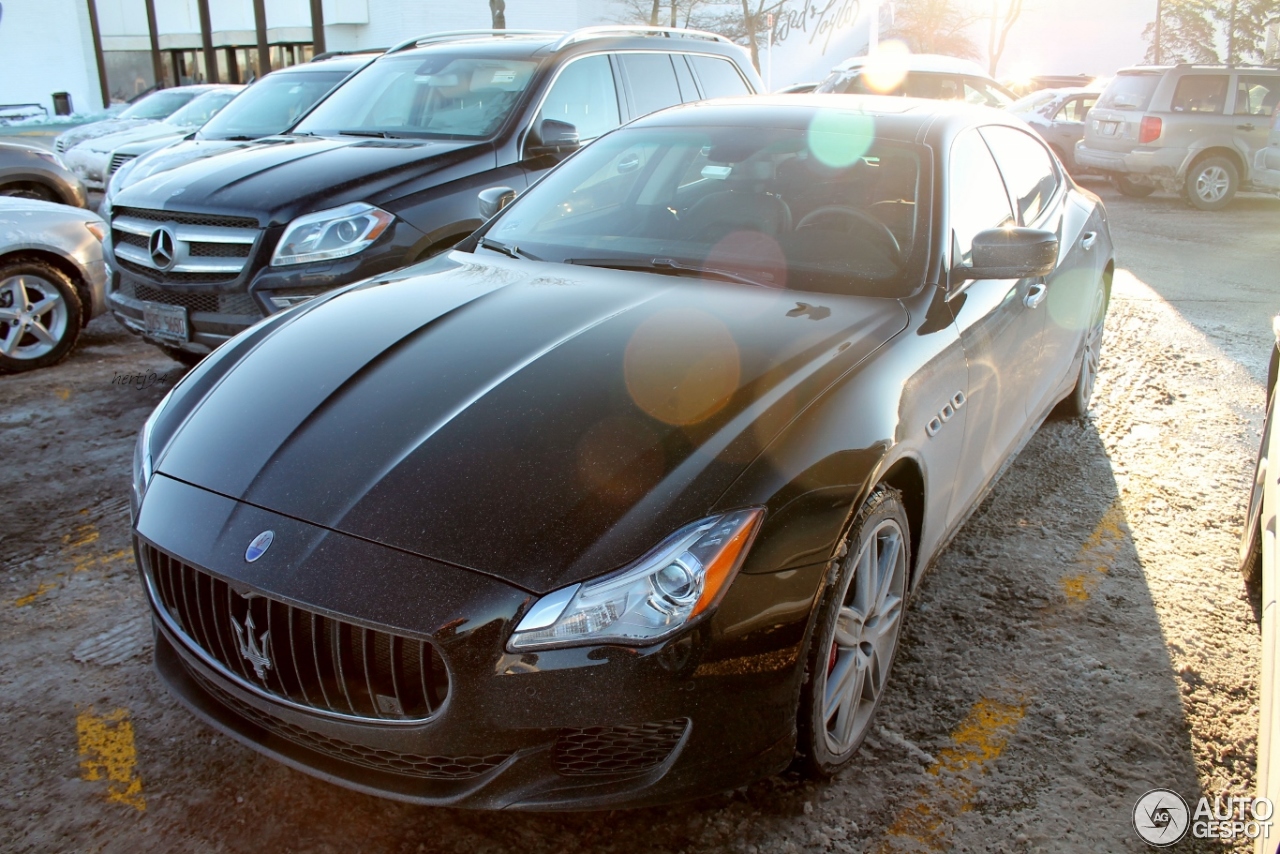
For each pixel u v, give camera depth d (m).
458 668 1.86
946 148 3.23
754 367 2.34
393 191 4.85
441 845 2.20
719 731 1.98
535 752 1.92
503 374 2.35
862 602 2.36
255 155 5.25
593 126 6.01
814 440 2.16
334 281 4.59
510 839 2.21
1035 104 15.56
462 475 2.04
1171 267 8.58
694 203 3.24
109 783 2.37
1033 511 3.89
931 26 33.88
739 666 1.96
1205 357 5.83
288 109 8.07
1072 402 4.74
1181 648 2.98
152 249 4.79
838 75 14.32
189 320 4.80
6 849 2.16
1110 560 3.51
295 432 2.25
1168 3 26.67
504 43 6.12
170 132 12.22
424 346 2.54
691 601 1.89
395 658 1.90
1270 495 2.81
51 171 9.13
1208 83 12.50
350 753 2.05
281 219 4.56
